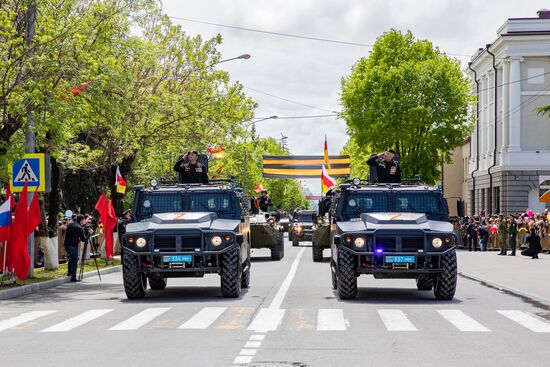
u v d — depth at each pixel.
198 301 16.56
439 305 15.70
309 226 51.81
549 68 62.06
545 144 61.84
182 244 16.97
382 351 9.91
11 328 12.52
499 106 64.88
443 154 60.41
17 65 22.20
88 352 9.97
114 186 34.34
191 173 20.22
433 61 57.97
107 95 25.20
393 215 17.28
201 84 36.41
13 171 22.14
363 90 57.94
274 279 23.14
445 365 8.94
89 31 23.62
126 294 17.39
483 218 44.84
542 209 60.75
